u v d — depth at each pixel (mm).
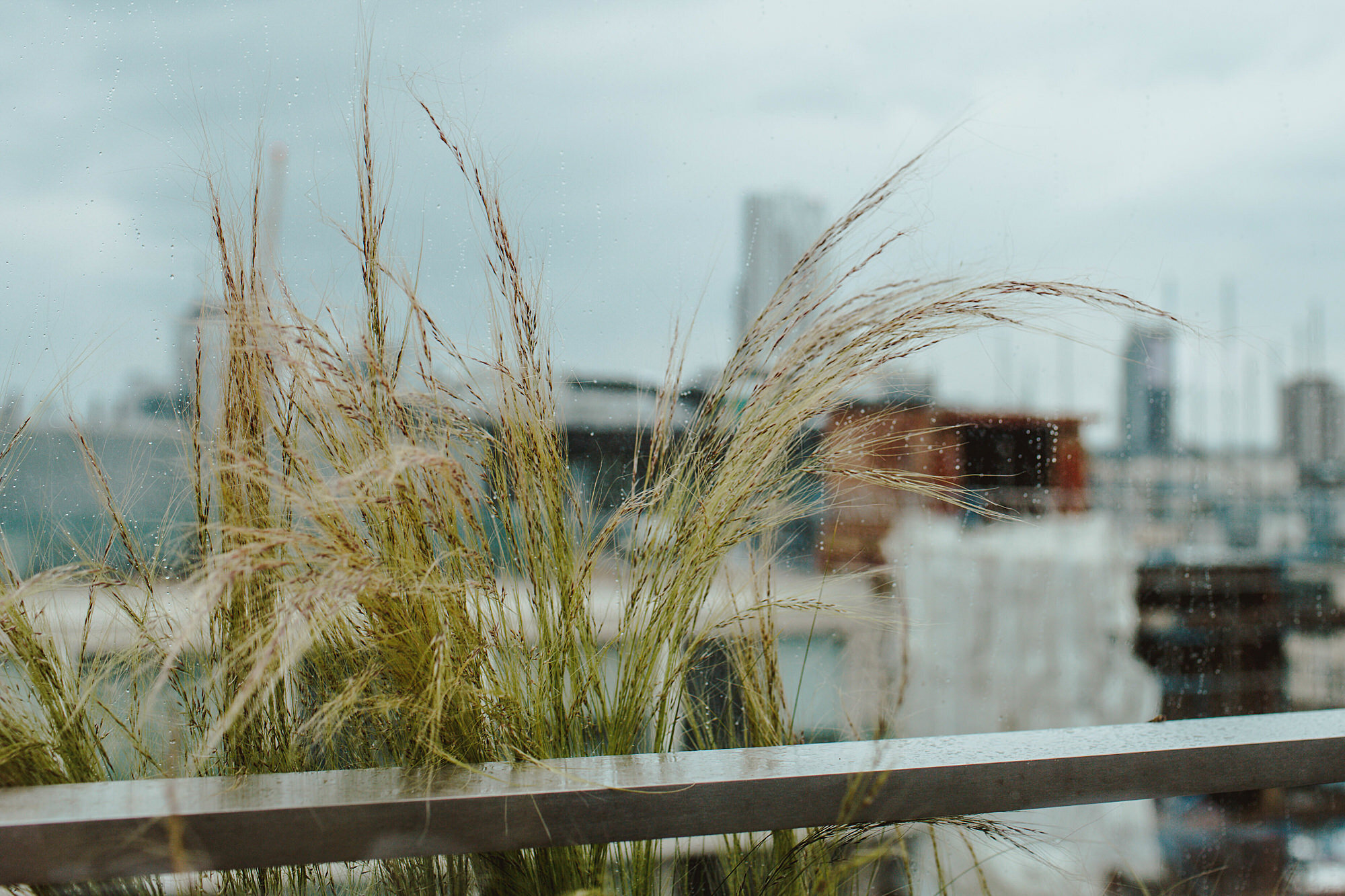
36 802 498
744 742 779
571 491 690
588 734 660
